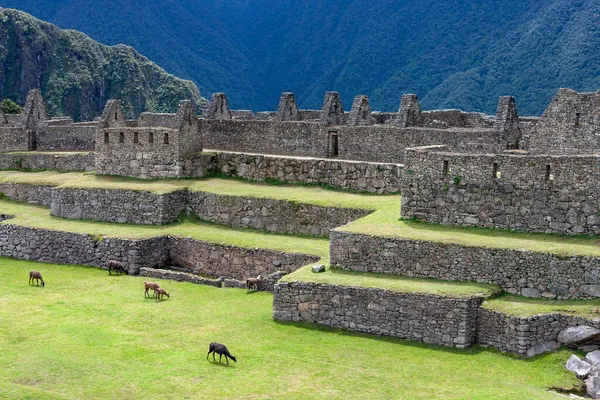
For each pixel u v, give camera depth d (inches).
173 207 2381.9
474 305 1545.3
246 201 2284.7
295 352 1515.7
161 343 1558.8
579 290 1541.6
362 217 1993.1
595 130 1991.9
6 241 2373.3
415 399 1300.4
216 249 2124.8
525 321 1472.7
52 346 1529.3
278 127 2694.4
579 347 1472.7
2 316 1723.7
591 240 1640.0
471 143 2266.2
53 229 2305.6
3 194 2795.3
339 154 2508.6
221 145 2834.6
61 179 2783.0
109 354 1492.4
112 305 1814.7
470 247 1641.2
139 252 2150.6
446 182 1813.5
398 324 1589.6
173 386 1348.4
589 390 1353.3
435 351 1521.9
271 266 2022.6
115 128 2620.6
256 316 1728.6
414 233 1753.2
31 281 2033.7
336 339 1590.8
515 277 1598.2
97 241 2217.0
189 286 1990.7
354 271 1763.0
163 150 2564.0
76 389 1328.7
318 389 1343.5
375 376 1398.9
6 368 1416.1
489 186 1764.3
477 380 1381.6
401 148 2378.2
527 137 2226.9
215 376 1396.4
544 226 1706.4
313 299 1670.8
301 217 2186.3
